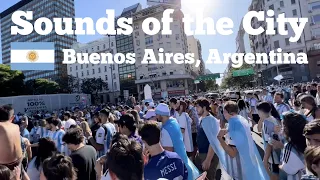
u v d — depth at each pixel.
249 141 3.39
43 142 3.64
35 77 116.38
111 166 1.66
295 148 2.73
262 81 66.44
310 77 50.25
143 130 2.50
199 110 4.70
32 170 3.56
